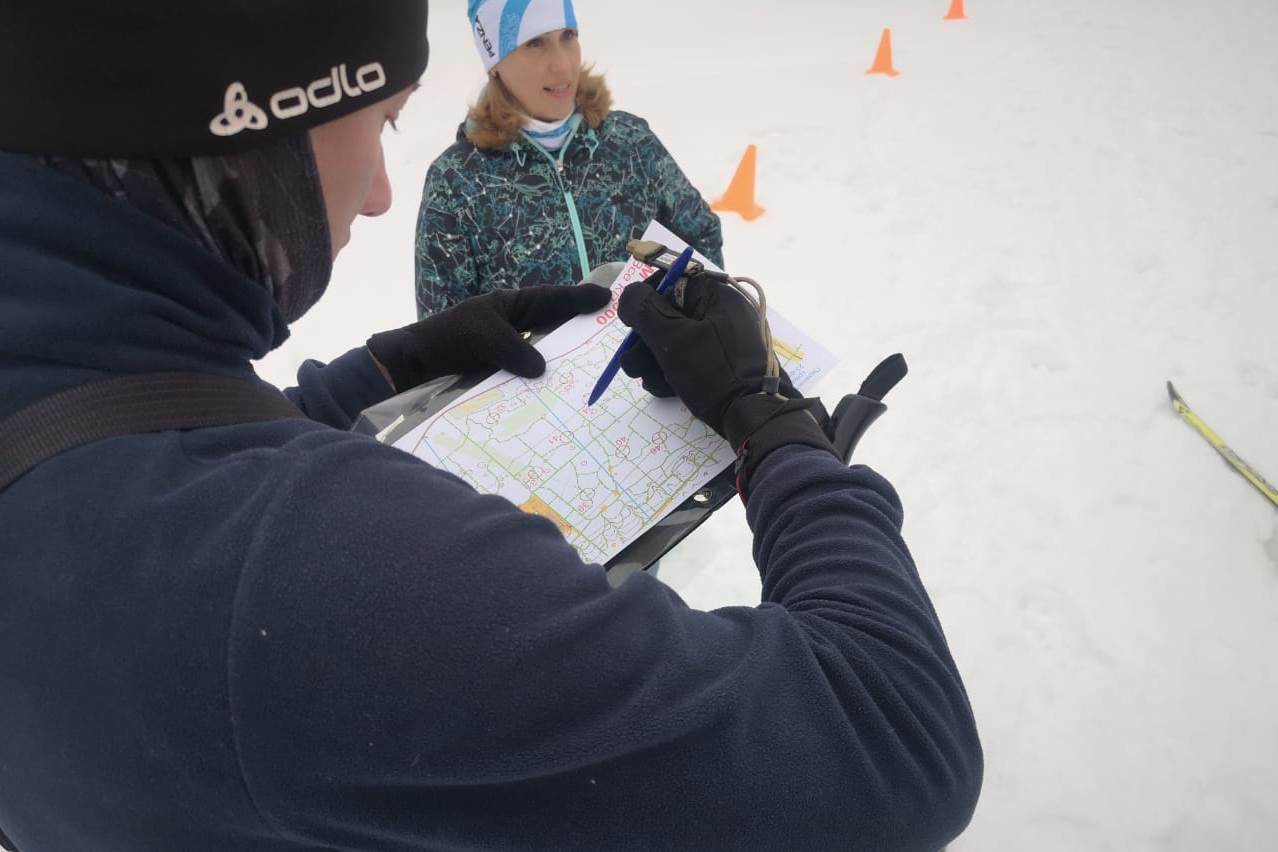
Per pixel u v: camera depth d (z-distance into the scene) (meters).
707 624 0.43
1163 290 2.79
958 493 2.21
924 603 0.54
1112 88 3.91
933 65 4.20
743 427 0.70
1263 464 2.23
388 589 0.34
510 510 0.40
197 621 0.33
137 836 0.36
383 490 0.37
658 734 0.37
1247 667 1.83
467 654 0.34
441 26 4.69
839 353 2.63
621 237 1.69
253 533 0.34
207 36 0.34
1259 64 4.01
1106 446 2.30
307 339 2.76
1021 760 1.72
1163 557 2.04
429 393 0.95
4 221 0.35
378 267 3.03
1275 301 2.71
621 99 4.00
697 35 4.60
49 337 0.35
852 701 0.44
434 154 3.60
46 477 0.35
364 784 0.35
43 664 0.34
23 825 0.40
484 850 0.38
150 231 0.38
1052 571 2.03
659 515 0.83
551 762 0.36
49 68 0.33
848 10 4.82
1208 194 3.20
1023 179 3.35
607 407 0.93
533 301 1.03
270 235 0.42
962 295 2.82
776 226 3.16
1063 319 2.70
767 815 0.40
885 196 3.29
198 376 0.40
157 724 0.33
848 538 0.55
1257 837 1.59
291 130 0.39
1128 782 1.68
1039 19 4.60
